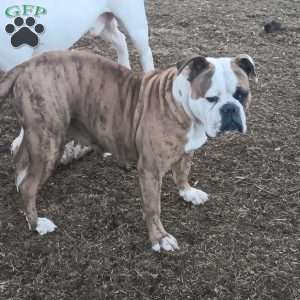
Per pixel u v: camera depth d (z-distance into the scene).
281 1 2.99
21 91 1.20
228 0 3.00
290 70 2.13
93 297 1.14
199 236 1.30
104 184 1.48
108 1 1.65
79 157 1.56
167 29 2.55
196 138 1.20
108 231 1.31
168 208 1.39
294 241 1.29
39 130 1.20
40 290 1.15
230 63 1.13
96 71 1.24
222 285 1.17
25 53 1.49
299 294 1.15
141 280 1.18
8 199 1.42
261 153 1.61
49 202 1.41
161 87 1.17
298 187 1.47
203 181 1.50
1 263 1.22
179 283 1.17
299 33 2.50
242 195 1.44
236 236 1.30
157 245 1.25
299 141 1.67
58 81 1.20
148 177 1.21
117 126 1.24
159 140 1.17
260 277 1.19
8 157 1.58
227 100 1.10
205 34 2.50
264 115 1.81
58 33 1.53
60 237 1.29
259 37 2.46
